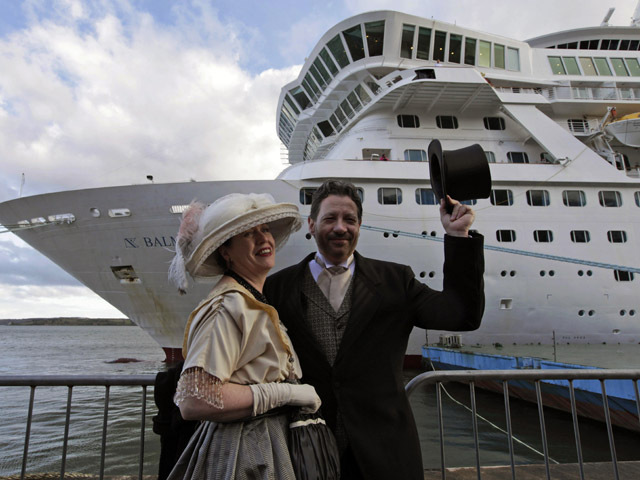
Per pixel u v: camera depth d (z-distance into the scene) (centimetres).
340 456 183
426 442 811
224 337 148
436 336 1367
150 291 1260
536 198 1338
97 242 1245
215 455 149
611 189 1373
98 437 913
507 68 1688
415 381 293
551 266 1301
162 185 1172
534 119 1459
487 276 1287
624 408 779
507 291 1286
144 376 279
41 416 1121
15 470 739
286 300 205
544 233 1316
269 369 159
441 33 1605
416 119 1490
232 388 145
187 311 1266
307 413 166
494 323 1287
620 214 1356
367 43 1577
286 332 184
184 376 143
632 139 1498
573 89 1680
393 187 1272
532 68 1717
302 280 217
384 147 1445
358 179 1252
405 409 190
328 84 1758
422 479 180
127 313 1361
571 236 1323
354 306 197
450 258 190
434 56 1619
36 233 1312
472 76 1378
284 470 148
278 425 159
